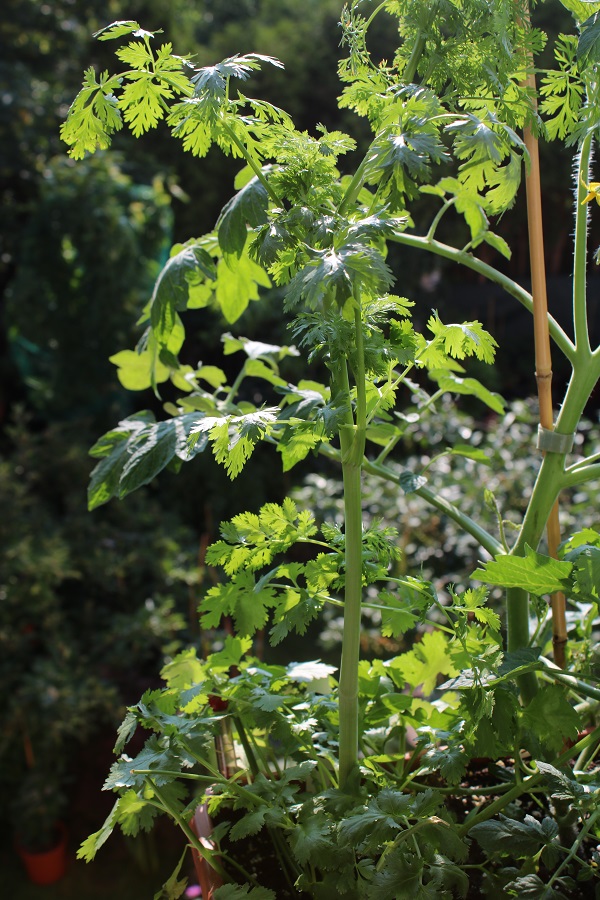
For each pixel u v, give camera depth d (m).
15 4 5.10
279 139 0.96
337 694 1.09
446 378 1.15
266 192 0.99
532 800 1.10
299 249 0.93
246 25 5.82
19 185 5.15
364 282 0.86
